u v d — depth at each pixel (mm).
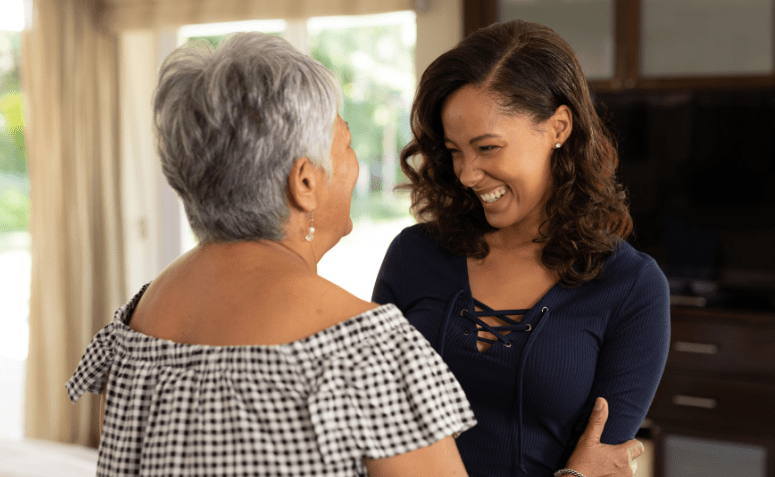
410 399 710
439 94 1104
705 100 2910
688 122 2941
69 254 4086
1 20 4367
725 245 2965
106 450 770
